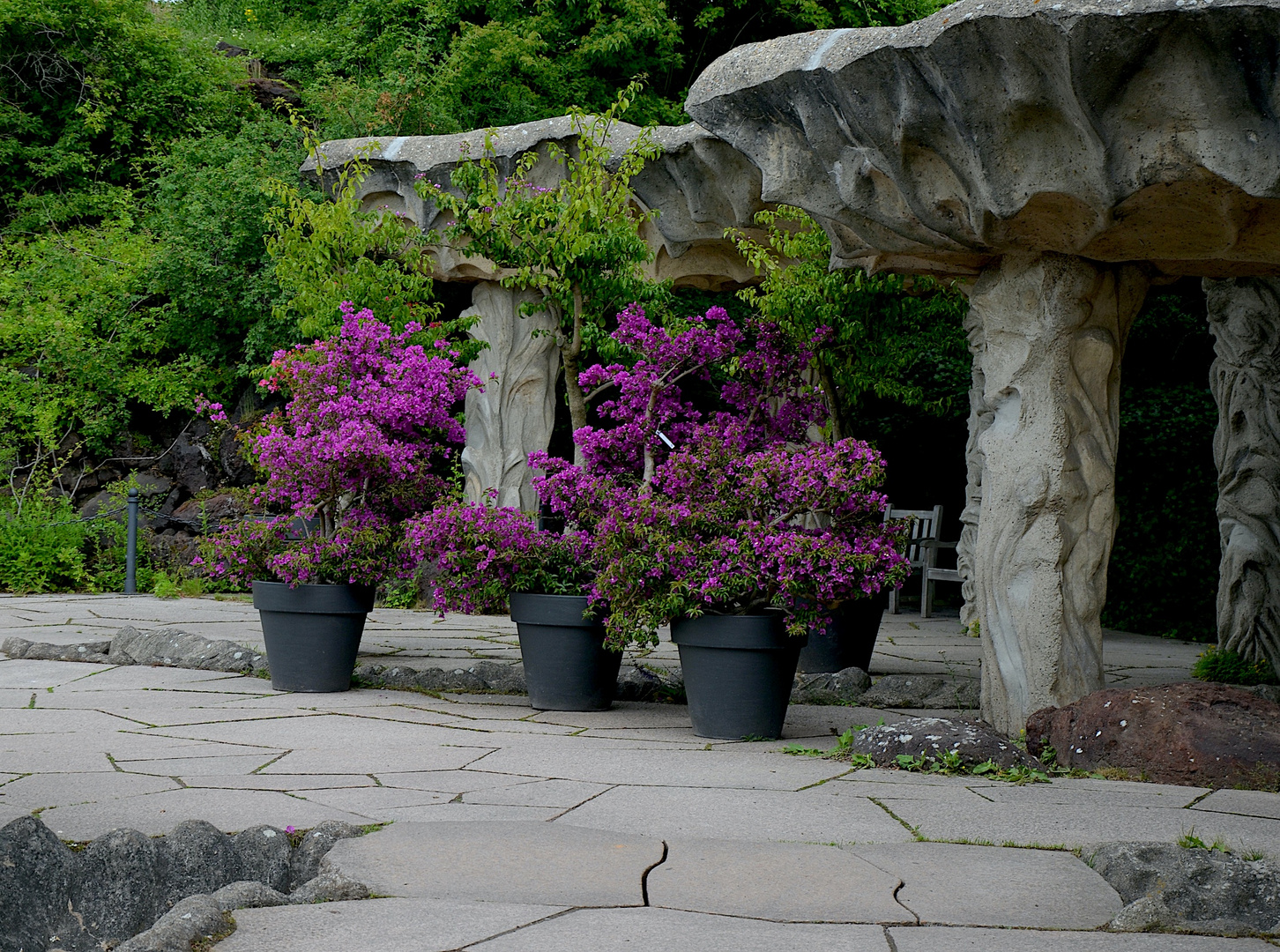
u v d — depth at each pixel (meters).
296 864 3.58
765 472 6.05
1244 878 3.22
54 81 18.78
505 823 3.84
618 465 7.43
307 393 7.86
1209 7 4.05
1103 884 3.32
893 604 13.45
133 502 13.82
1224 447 8.94
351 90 17.59
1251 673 8.38
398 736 5.70
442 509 6.82
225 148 16.86
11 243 17.81
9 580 13.77
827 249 8.88
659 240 10.24
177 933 2.74
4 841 3.24
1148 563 12.54
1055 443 5.78
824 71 5.15
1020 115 4.74
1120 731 5.12
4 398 15.69
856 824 3.99
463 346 11.28
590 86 18.27
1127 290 5.98
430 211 10.84
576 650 6.62
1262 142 4.32
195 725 5.93
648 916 2.97
